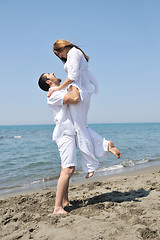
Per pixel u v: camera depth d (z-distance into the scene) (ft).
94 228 7.36
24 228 8.00
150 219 7.66
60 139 9.52
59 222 8.15
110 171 22.82
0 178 21.86
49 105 9.83
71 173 9.48
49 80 10.17
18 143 64.54
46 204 11.20
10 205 11.64
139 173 20.86
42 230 7.64
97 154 9.82
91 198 11.42
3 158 35.73
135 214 8.38
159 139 66.69
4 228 8.36
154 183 14.17
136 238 6.30
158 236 6.46
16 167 27.58
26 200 12.23
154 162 27.86
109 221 7.89
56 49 9.83
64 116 9.47
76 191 13.88
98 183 15.81
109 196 11.55
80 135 9.52
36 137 94.43
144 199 10.52
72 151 9.40
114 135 90.68
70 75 9.16
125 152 37.68
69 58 9.34
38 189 16.94
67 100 9.19
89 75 10.09
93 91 10.09
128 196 11.37
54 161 30.86
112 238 6.47
